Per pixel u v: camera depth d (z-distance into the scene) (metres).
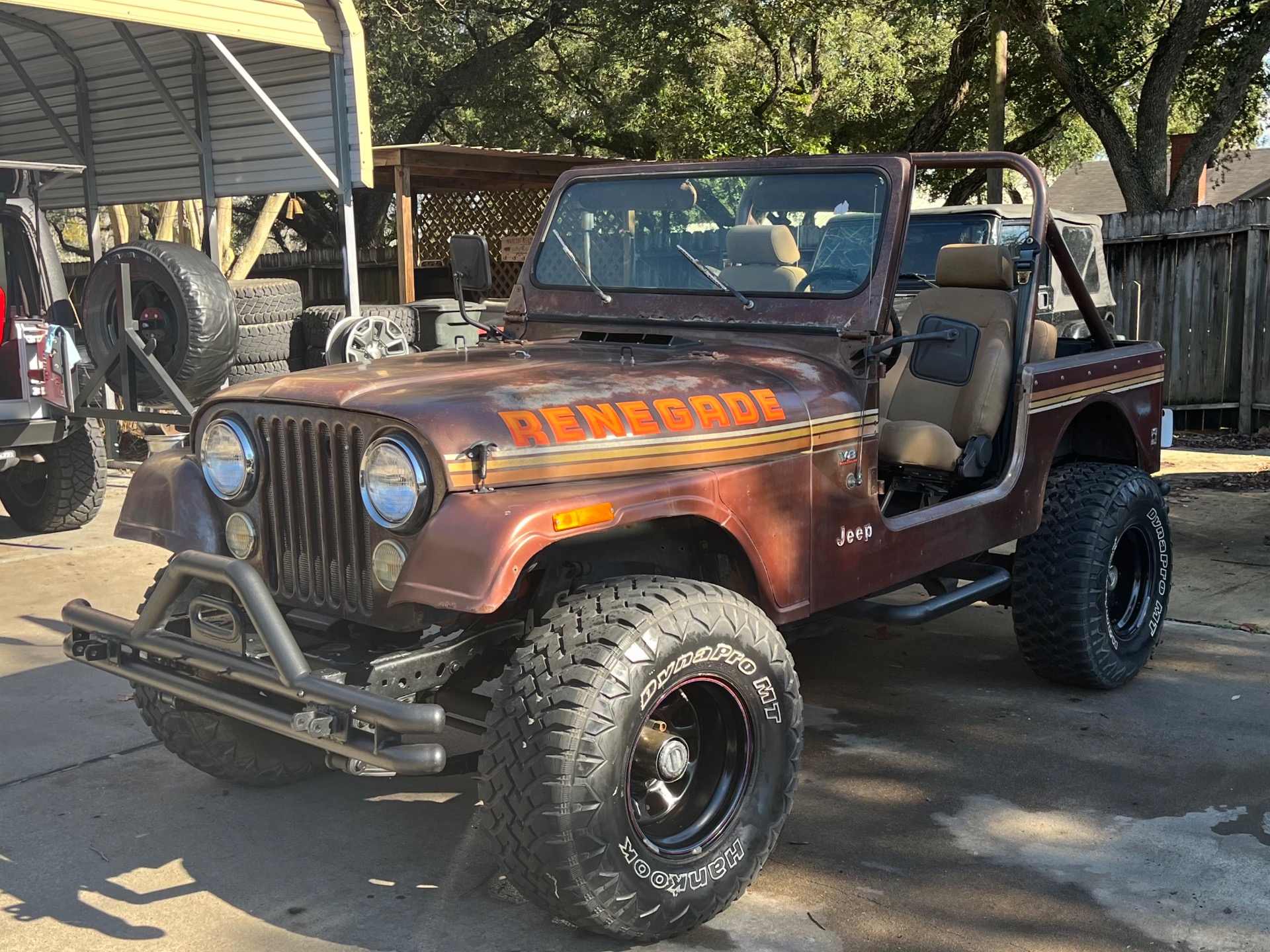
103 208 12.55
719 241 3.77
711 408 3.04
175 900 3.01
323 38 8.81
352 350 7.96
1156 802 3.52
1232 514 7.21
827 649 5.04
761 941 2.79
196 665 2.81
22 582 6.21
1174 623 5.27
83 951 2.77
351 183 9.19
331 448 2.82
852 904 2.96
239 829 3.41
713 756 2.94
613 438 2.84
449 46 18.20
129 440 10.56
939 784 3.67
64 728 4.19
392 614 2.76
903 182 3.50
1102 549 4.23
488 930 2.85
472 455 2.63
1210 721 4.16
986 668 4.78
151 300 7.14
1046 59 14.80
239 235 23.44
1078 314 9.56
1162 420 4.88
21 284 7.14
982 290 4.38
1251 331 10.83
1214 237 11.10
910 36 19.84
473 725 2.87
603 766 2.53
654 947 2.77
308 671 2.57
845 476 3.34
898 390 4.46
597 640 2.60
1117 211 31.95
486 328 4.11
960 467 4.06
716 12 18.06
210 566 2.68
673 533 3.20
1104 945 2.75
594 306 3.97
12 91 11.90
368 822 3.46
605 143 20.05
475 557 2.50
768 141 19.12
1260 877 3.06
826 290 3.53
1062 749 3.93
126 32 9.67
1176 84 17.20
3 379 6.79
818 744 4.00
